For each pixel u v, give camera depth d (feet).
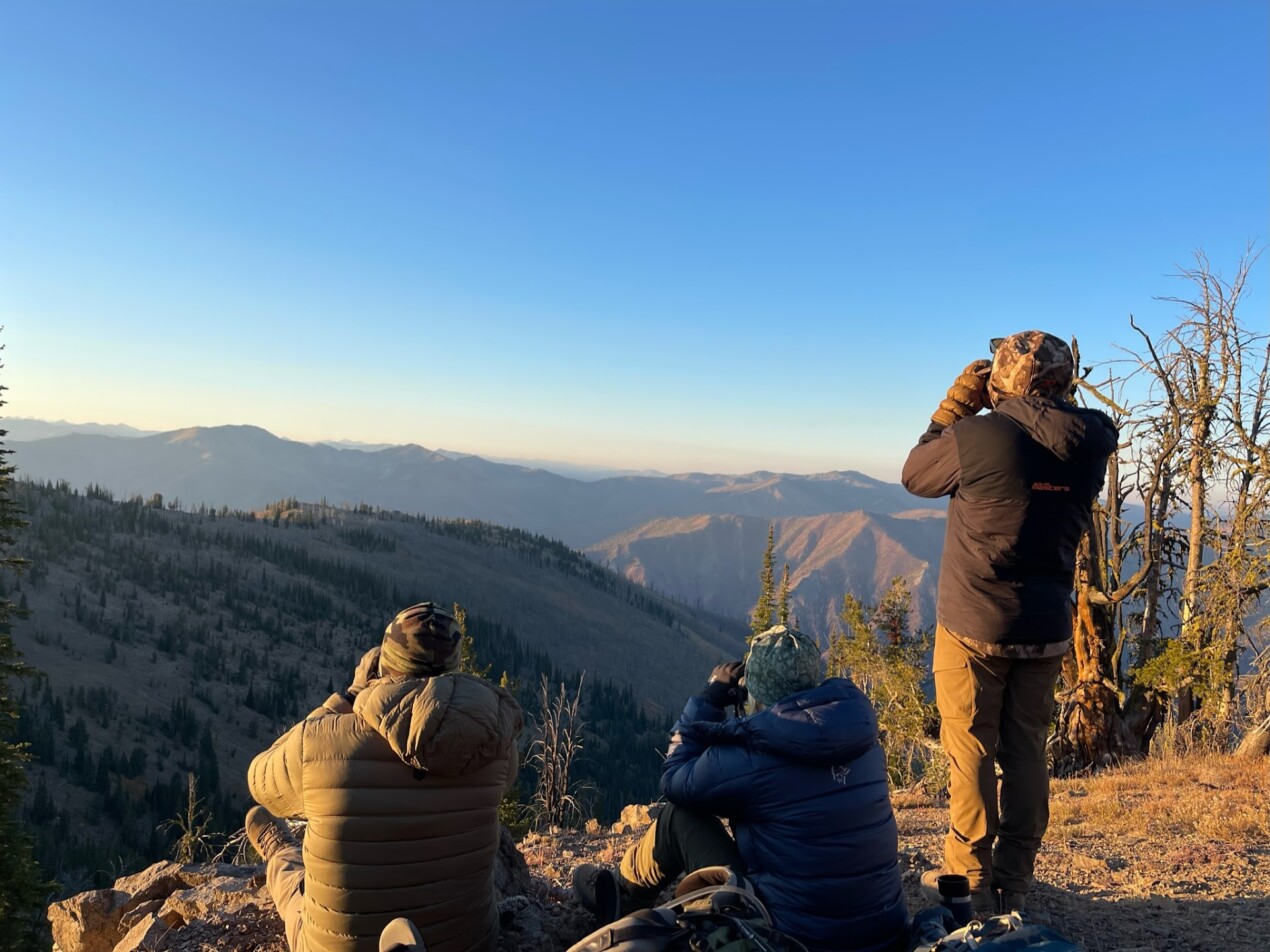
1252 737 38.78
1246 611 48.14
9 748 89.40
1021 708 12.55
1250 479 50.06
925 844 21.99
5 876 85.30
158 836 366.02
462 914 9.88
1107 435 11.69
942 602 12.64
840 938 9.14
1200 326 51.39
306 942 9.86
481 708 9.64
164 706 536.42
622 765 438.81
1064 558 12.13
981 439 11.75
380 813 9.48
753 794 9.46
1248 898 15.61
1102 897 15.84
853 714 9.45
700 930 8.07
